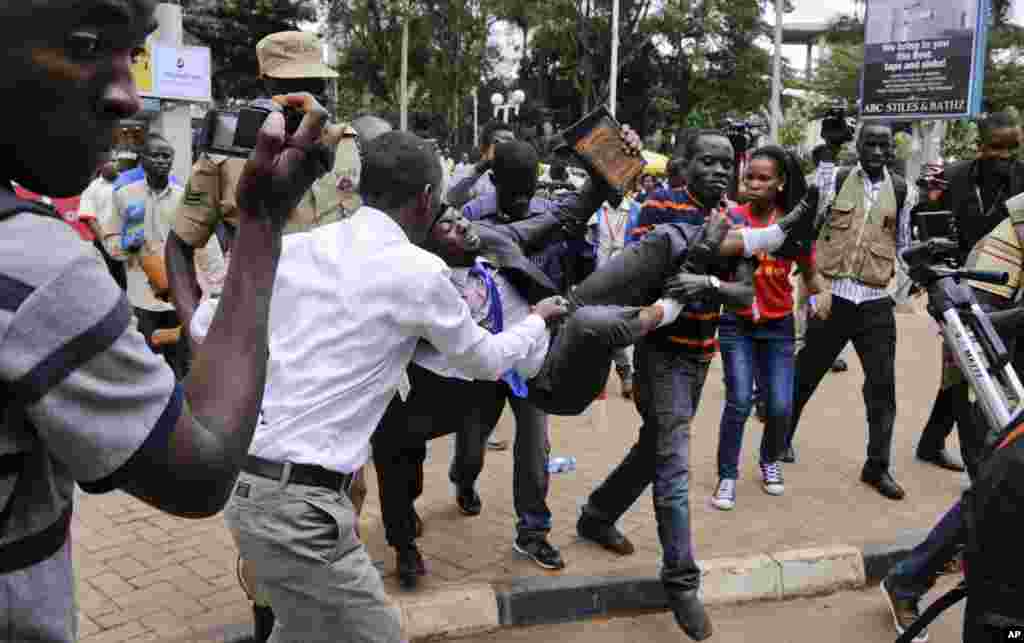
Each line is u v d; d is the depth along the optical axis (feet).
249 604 11.65
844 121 17.28
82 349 3.37
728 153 12.89
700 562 13.28
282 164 4.23
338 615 7.50
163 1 36.01
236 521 7.46
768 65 122.72
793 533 14.97
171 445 3.65
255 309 4.21
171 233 11.08
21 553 3.61
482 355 8.08
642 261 10.91
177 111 37.14
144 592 11.94
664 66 125.49
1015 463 7.36
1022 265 12.96
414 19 90.58
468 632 11.91
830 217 17.10
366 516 15.15
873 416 17.13
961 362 8.86
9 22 3.35
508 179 12.98
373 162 8.20
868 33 43.98
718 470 16.33
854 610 13.07
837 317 17.20
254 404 4.11
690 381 12.06
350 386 7.55
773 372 16.40
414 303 7.61
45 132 3.52
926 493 17.20
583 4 113.91
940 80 42.04
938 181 18.84
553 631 12.19
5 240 3.31
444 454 18.81
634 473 13.19
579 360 9.60
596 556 13.67
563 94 134.92
